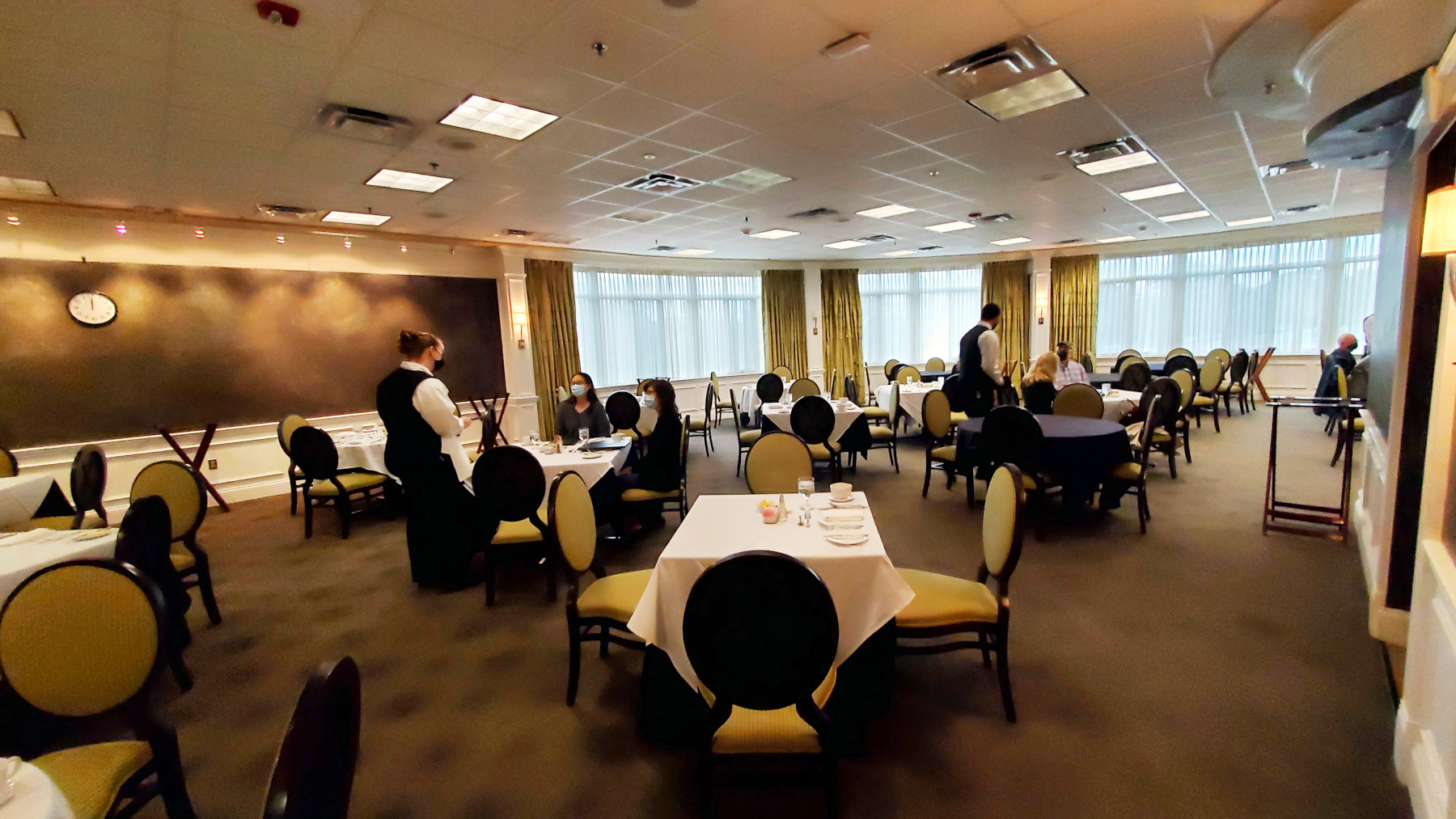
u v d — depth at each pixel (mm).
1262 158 4961
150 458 5484
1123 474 3957
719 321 10852
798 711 1470
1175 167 5180
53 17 2266
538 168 4453
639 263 9688
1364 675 2271
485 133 3713
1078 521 4156
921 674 2393
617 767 1973
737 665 1409
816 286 11367
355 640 2922
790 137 4078
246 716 2355
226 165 4043
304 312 6312
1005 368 9305
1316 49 2170
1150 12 2615
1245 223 8570
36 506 3746
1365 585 3027
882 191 5730
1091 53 2990
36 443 4949
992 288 11352
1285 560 3371
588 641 2588
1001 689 2084
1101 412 5059
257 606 3352
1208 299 9961
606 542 4102
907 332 11945
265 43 2545
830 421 5383
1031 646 2568
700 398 10586
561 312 8688
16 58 2543
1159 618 2770
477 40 2629
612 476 3979
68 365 5066
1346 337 6781
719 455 7328
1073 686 2273
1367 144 2916
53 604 1617
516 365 8016
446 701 2379
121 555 2312
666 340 10211
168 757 1648
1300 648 2473
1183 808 1691
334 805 1048
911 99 3482
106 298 5219
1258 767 1832
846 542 2045
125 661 1615
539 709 2307
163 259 5520
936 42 2834
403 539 4504
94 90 2871
